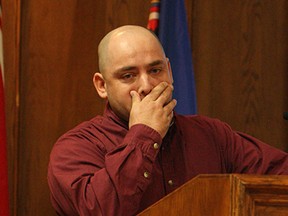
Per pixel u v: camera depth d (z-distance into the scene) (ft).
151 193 16.22
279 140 29.17
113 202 14.02
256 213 9.93
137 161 14.33
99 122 17.70
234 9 29.71
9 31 26.37
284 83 29.55
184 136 17.76
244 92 29.35
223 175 10.25
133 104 15.57
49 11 27.22
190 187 10.38
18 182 26.04
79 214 14.74
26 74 26.68
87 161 16.12
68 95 27.20
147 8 28.60
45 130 26.71
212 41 29.35
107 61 16.63
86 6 27.78
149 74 16.28
